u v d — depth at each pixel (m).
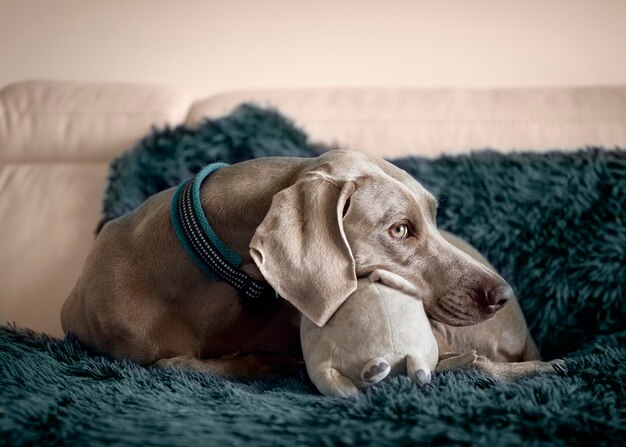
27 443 1.09
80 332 1.76
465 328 1.80
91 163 2.45
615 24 2.87
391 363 1.32
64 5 3.00
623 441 1.09
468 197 2.11
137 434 1.09
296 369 1.68
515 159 2.16
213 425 1.13
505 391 1.27
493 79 2.93
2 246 2.30
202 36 2.98
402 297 1.39
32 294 2.24
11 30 3.02
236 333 1.73
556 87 2.49
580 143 2.34
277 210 1.41
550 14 2.89
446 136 2.36
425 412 1.17
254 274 1.61
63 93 2.54
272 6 2.96
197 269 1.64
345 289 1.37
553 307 1.98
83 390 1.33
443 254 1.56
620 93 2.43
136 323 1.65
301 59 2.97
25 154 2.48
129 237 1.75
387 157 2.31
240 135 2.24
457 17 2.91
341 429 1.09
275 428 1.11
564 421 1.13
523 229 2.05
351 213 1.48
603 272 1.94
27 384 1.34
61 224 2.33
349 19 2.94
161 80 3.01
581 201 2.04
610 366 1.42
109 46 3.01
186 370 1.52
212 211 1.62
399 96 2.46
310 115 2.41
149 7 2.98
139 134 2.43
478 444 1.04
